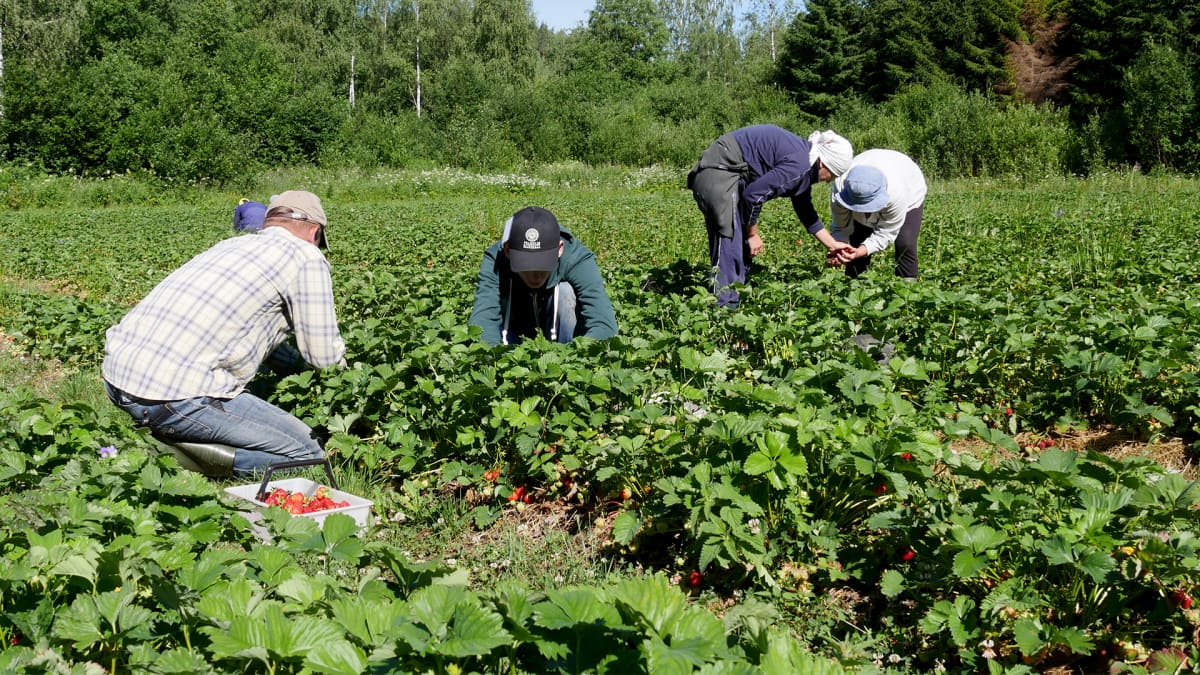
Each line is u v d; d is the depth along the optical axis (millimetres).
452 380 4996
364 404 5195
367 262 14383
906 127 35656
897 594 3156
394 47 60219
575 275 5492
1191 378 4941
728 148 7477
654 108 57750
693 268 9070
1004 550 3117
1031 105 33312
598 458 4184
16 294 11578
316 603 2297
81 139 35844
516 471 4723
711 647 1811
